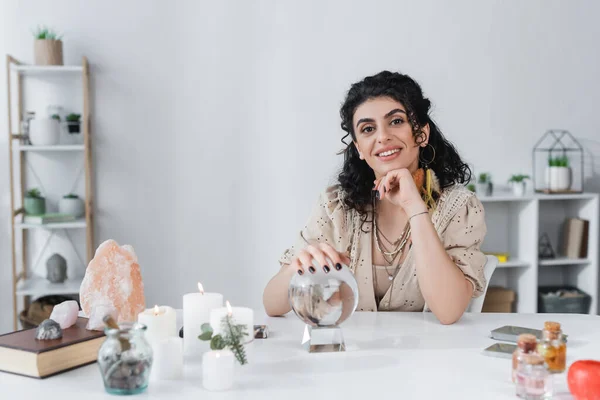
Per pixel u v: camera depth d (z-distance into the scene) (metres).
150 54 3.42
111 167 3.42
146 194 3.46
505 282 3.78
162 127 3.45
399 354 1.28
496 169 3.77
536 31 3.78
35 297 3.37
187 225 3.51
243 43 3.49
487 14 3.71
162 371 1.13
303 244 1.83
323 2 3.54
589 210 3.67
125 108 3.41
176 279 3.51
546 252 3.72
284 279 1.62
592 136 3.88
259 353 1.30
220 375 1.07
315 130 3.57
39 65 3.17
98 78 3.38
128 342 1.06
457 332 1.47
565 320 1.60
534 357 1.04
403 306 1.79
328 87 3.57
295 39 3.53
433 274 1.54
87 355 1.21
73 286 3.20
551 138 3.83
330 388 1.08
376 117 1.66
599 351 1.32
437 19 3.65
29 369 1.13
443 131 3.71
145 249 3.47
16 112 3.34
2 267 3.36
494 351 1.27
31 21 3.31
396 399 1.04
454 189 1.80
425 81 3.66
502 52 3.74
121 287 1.37
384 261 1.80
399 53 3.63
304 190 3.58
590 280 3.66
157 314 1.23
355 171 1.81
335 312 1.30
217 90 3.49
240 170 3.53
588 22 3.85
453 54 3.68
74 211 3.30
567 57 3.83
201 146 3.49
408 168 1.77
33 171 3.37
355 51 3.58
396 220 1.79
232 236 3.54
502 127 3.76
